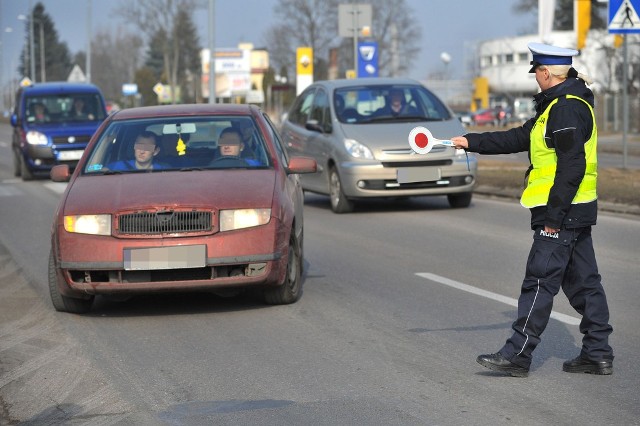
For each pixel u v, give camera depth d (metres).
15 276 22.17
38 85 54.72
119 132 19.67
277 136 21.02
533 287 12.88
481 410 11.62
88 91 53.56
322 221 31.22
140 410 11.98
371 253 24.31
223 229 17.06
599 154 66.75
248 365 14.00
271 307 18.03
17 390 13.04
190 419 11.58
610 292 18.94
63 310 18.00
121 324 16.98
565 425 10.99
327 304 18.17
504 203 34.97
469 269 21.75
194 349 15.04
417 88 34.66
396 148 31.77
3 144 99.38
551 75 12.75
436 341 15.16
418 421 11.27
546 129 12.65
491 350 14.52
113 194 17.53
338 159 32.53
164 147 19.28
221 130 19.62
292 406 11.98
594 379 12.88
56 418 11.77
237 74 97.62
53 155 50.91
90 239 17.03
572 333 15.48
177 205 17.02
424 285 19.91
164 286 17.03
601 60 145.00
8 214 35.62
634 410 11.51
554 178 12.62
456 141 13.38
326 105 34.56
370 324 16.45
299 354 14.55
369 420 11.35
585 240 13.02
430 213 32.47
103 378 13.51
